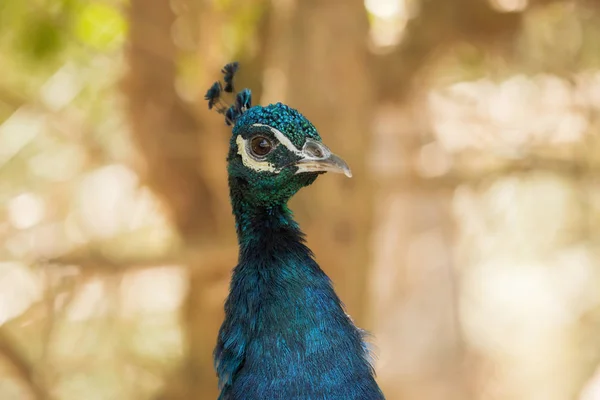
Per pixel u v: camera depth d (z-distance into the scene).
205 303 11.94
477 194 15.26
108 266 11.32
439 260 19.02
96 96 13.04
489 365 19.38
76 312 12.74
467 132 15.14
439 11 12.90
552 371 19.09
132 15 11.32
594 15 13.87
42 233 13.04
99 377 13.16
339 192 10.91
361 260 11.30
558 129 14.24
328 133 10.86
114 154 13.01
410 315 19.19
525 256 18.17
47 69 12.99
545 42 14.28
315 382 4.96
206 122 11.31
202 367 12.18
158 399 12.58
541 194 16.55
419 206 18.22
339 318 5.15
